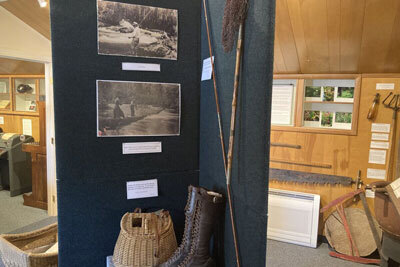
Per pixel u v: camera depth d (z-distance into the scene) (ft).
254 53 3.06
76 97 4.20
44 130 10.92
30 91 13.30
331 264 7.91
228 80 3.69
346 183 8.56
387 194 5.76
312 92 9.01
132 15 4.34
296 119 9.11
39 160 11.19
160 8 4.47
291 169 9.32
